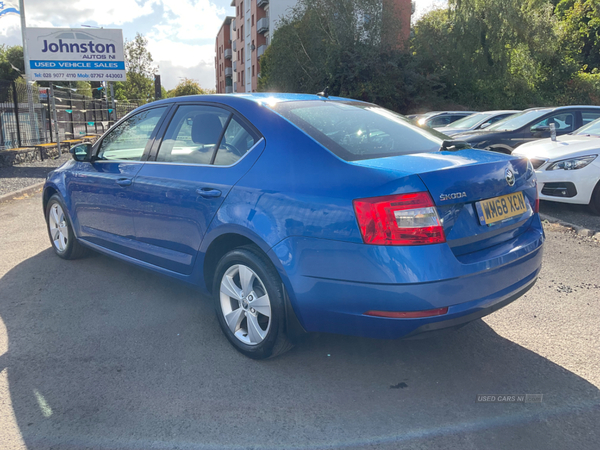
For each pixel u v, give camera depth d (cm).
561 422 230
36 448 213
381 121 313
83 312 362
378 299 229
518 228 280
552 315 353
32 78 1894
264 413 239
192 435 222
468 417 235
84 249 480
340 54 2702
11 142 1426
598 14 3481
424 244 223
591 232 570
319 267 242
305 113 297
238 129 302
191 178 315
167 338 319
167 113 362
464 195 238
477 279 237
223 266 295
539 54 2997
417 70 2862
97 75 1944
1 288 412
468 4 2923
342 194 236
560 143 712
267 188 267
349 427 228
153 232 349
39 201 848
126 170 375
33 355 297
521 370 278
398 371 279
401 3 2848
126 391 257
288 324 266
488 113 1149
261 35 4847
